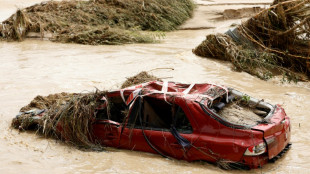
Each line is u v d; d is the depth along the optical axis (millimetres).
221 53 13844
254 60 12641
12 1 30953
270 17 13133
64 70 12781
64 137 7348
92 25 20891
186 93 6648
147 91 6707
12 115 8867
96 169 6223
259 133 5832
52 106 7922
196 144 6102
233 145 5855
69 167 6324
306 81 11773
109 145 6973
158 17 22234
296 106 9391
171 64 13422
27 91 10602
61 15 21031
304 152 6902
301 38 12852
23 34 18891
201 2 29062
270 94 10375
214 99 6711
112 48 16781
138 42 18203
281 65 12688
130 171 6078
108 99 7160
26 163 6488
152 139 6504
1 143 7340
